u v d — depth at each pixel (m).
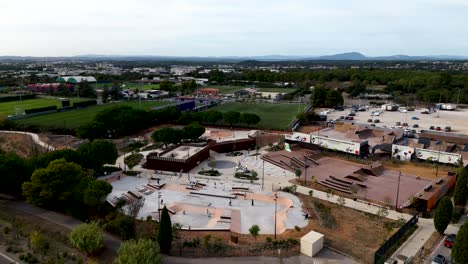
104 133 140.50
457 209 79.19
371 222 75.00
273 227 72.50
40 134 150.38
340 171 109.75
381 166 111.00
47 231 65.94
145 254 50.91
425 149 118.75
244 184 98.94
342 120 195.25
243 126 174.38
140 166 114.25
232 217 77.56
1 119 160.50
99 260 56.81
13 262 55.22
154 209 80.94
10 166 79.69
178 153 118.00
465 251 54.00
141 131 165.12
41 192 71.31
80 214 71.44
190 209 81.81
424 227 72.88
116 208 75.94
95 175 100.94
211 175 106.75
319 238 61.25
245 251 60.91
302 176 105.56
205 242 62.62
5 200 80.38
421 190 93.19
